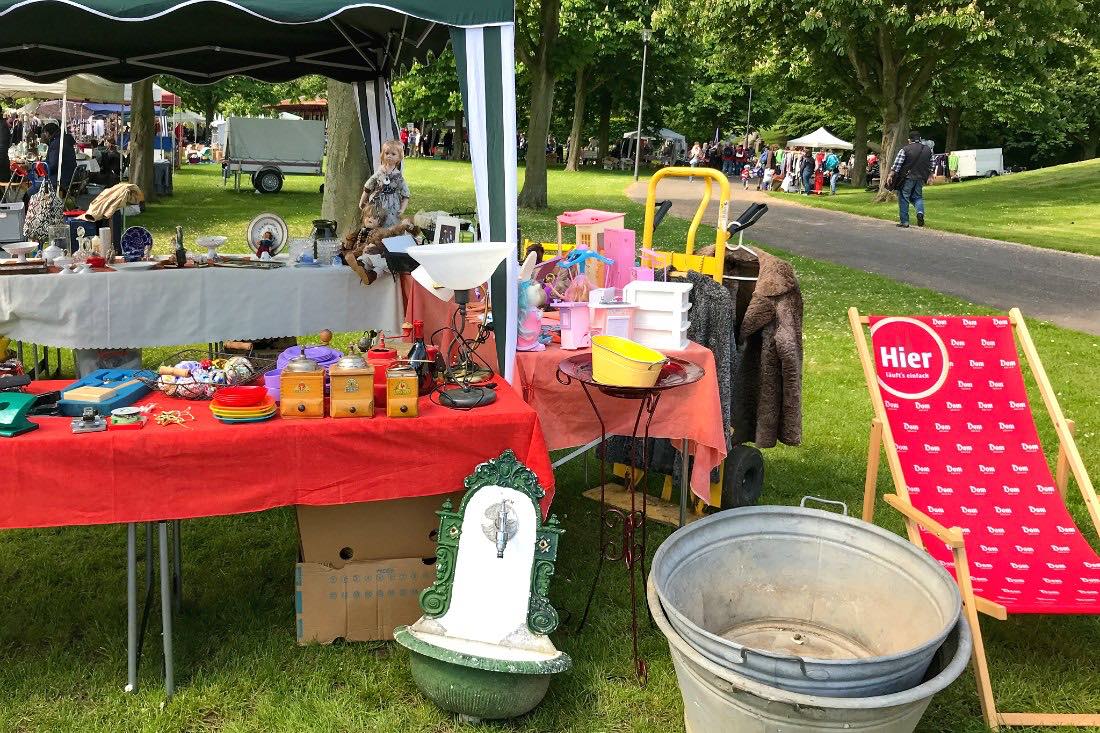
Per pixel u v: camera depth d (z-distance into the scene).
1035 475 3.58
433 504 3.19
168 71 6.56
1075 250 13.91
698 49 38.16
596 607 3.49
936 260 12.99
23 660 3.02
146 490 2.71
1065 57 24.02
